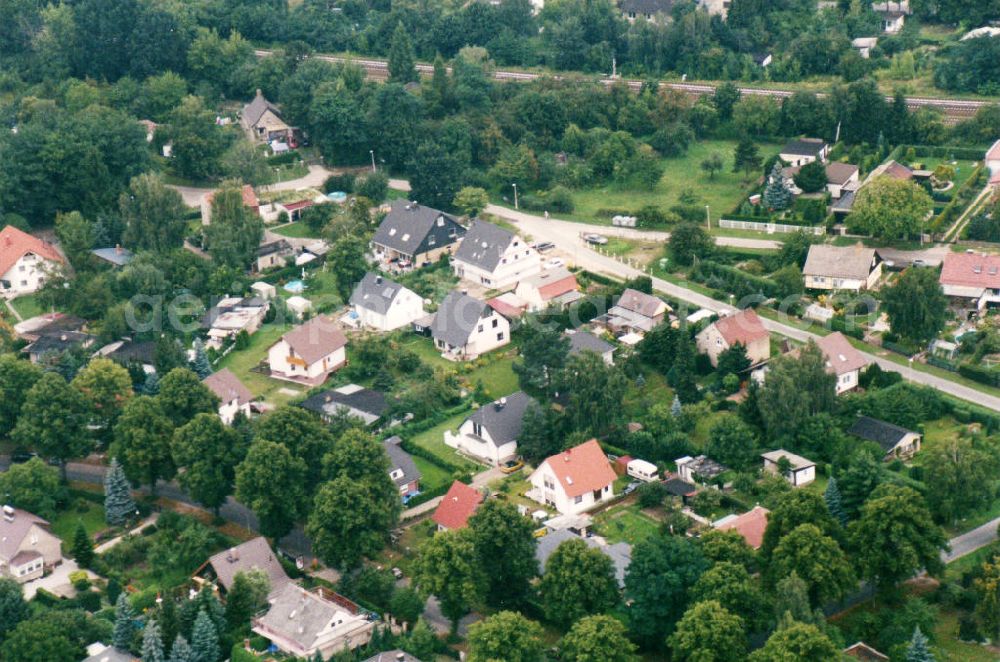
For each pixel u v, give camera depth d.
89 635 155.88
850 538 154.62
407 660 147.38
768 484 174.38
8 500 181.25
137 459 181.62
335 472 170.88
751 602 145.88
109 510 180.00
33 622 152.38
